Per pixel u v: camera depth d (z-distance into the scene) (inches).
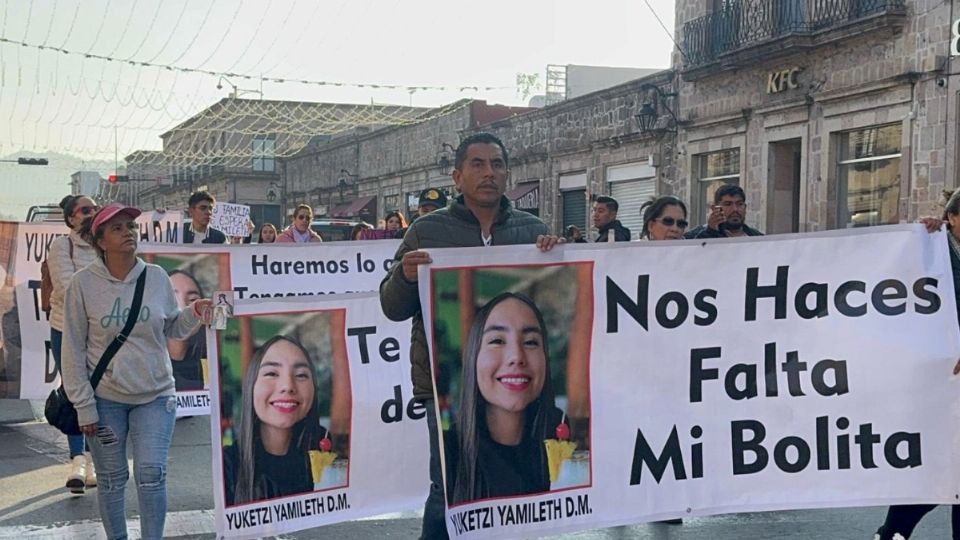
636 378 188.9
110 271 197.5
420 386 184.4
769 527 253.4
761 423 193.3
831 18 678.5
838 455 194.4
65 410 200.8
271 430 211.3
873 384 195.2
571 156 1020.5
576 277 185.9
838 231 195.6
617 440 187.0
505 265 181.6
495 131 1174.3
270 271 325.4
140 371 197.3
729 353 193.0
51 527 247.0
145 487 195.2
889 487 194.5
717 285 193.2
